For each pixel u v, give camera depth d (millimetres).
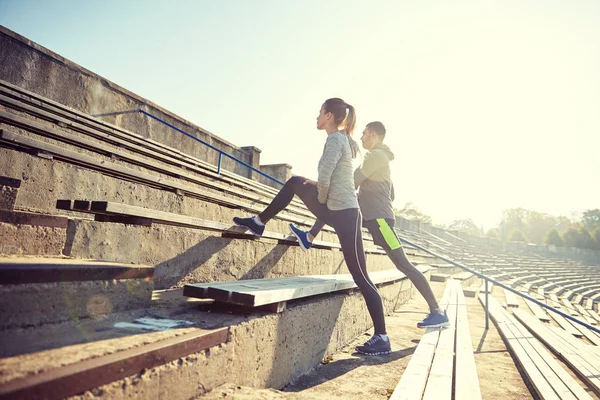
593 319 11781
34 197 2717
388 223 4070
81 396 1035
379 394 2352
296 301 2824
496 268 24250
